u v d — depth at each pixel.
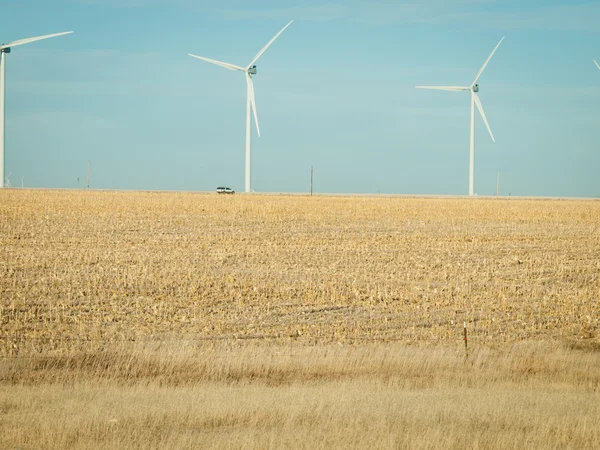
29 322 59.03
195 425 30.62
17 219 153.62
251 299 72.12
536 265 104.12
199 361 42.47
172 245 116.12
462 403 34.38
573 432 30.45
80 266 91.00
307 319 63.09
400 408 33.03
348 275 89.81
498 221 180.38
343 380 39.56
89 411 31.69
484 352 47.44
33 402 33.22
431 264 102.56
